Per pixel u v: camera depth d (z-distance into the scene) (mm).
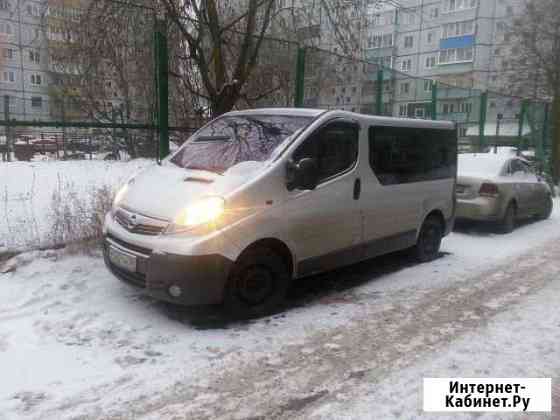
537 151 20531
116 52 7895
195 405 3311
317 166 5105
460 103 16406
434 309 5215
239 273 4531
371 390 3549
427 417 3244
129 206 4715
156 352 4008
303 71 9438
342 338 4402
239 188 4449
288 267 4984
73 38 8008
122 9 7410
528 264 7250
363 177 5602
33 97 9992
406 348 4242
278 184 4707
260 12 8508
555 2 19516
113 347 4059
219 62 7844
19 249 6051
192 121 8328
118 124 7645
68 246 6176
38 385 3473
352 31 8594
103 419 3127
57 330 4312
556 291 5957
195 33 7977
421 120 6617
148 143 8344
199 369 3775
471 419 3256
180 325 4512
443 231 7363
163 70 7746
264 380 3652
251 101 8555
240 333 4410
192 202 4355
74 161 8773
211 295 4273
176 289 4188
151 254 4250
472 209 9086
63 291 5145
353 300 5406
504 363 4016
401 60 52156
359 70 11367
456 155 7406
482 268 6938
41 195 7309
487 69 47312
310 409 3295
